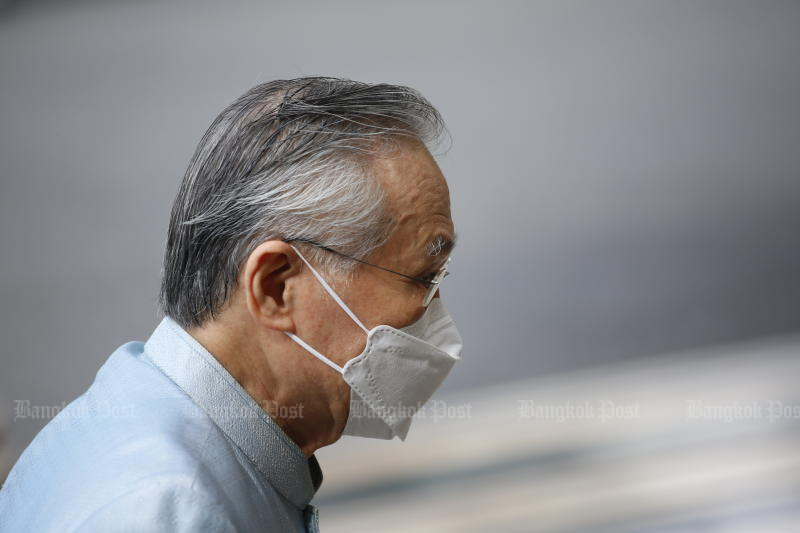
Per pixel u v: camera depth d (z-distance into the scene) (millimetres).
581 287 14891
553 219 17297
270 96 2777
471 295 14891
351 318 2705
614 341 13398
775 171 18172
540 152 20062
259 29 27859
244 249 2588
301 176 2584
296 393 2750
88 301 15234
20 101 24141
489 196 18438
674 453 10367
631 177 18688
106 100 23844
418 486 10312
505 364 13094
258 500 2539
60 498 2344
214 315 2641
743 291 14273
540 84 23000
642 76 22875
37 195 19359
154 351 2721
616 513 9438
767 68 22438
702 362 12609
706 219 16609
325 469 10805
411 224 2734
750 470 9969
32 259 16812
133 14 29969
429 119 2895
